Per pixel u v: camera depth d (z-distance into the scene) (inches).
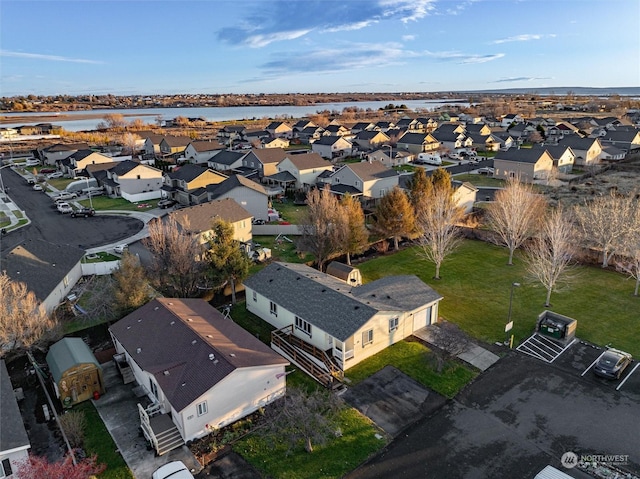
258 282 1341.0
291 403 903.7
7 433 759.7
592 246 1731.1
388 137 4653.1
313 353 1120.2
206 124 7598.4
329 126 5403.5
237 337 1055.0
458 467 787.4
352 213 1667.1
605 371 1014.4
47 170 3629.4
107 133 6038.4
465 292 1472.7
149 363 951.0
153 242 1338.6
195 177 2620.6
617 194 2500.0
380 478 768.3
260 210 2267.5
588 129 5128.0
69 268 1448.1
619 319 1277.1
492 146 4456.2
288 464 801.6
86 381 969.5
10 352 1067.9
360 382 1027.9
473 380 1032.2
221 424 891.4
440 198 1648.6
